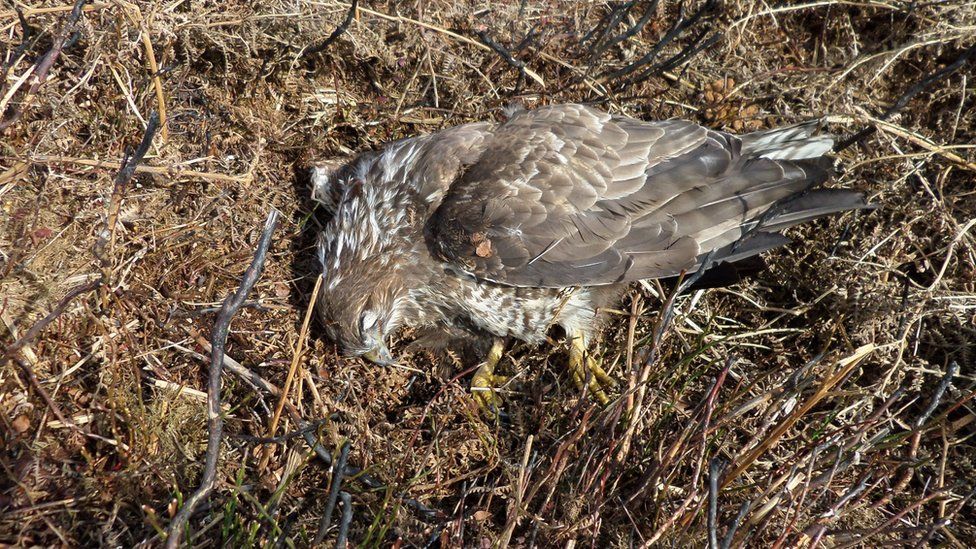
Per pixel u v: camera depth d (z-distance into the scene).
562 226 0.99
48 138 1.01
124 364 0.95
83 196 1.00
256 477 0.95
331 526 0.92
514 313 1.05
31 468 0.87
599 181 1.00
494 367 1.10
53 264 0.96
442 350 1.11
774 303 1.12
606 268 0.99
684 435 0.93
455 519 0.94
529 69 1.18
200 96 1.10
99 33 1.04
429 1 1.17
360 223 1.06
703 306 1.10
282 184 1.10
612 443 0.93
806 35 1.24
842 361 0.92
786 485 0.89
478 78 1.17
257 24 1.11
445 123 1.16
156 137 1.04
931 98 1.17
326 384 1.04
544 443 1.01
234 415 0.99
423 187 1.05
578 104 1.06
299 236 1.10
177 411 0.95
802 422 1.01
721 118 1.17
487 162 1.03
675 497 0.95
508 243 0.99
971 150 1.14
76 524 0.87
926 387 1.05
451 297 1.07
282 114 1.12
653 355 0.95
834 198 1.01
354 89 1.16
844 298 1.07
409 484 0.95
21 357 0.90
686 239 0.99
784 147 1.05
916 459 0.95
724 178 1.01
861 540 0.90
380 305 1.05
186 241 1.03
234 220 1.06
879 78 1.19
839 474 0.94
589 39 1.19
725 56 1.20
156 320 0.99
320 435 0.95
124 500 0.89
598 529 0.92
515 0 1.20
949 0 1.18
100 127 1.04
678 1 1.22
